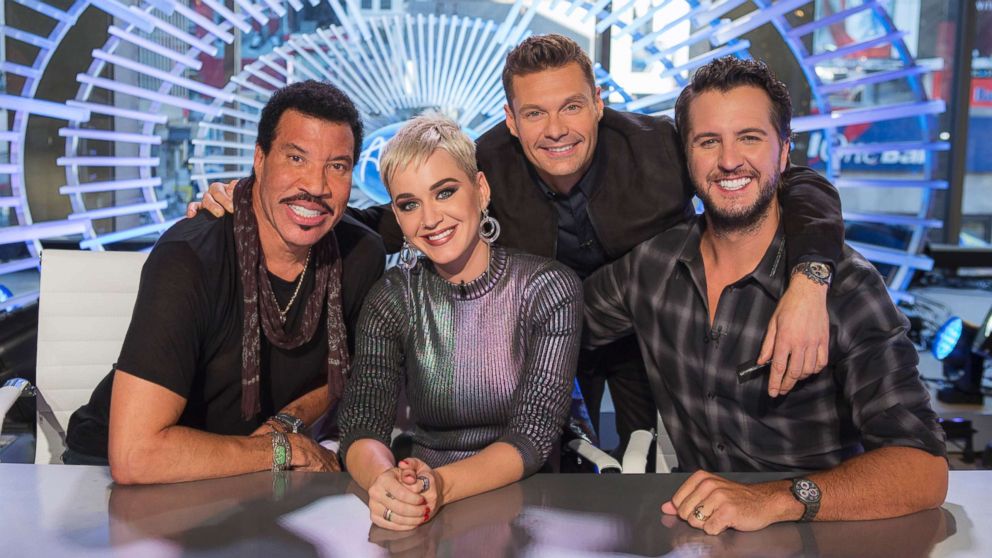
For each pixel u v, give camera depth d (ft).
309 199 5.13
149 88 15.16
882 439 4.46
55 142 15.42
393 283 5.24
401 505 3.63
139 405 4.67
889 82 21.48
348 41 14.20
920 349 16.70
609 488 4.18
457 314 5.09
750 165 5.03
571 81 5.94
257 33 14.49
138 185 14.93
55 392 6.88
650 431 6.21
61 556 3.34
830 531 3.71
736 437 5.51
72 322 6.89
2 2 14.55
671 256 5.70
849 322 4.89
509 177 6.72
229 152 15.01
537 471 4.56
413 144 4.67
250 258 5.37
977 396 13.42
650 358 5.91
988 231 24.03
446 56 14.16
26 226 13.82
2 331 12.48
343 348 5.75
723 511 3.68
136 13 13.75
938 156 22.44
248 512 3.86
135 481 4.33
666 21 15.12
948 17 21.95
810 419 5.25
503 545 3.48
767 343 4.76
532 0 13.99
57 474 4.41
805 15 20.25
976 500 4.12
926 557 3.44
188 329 5.00
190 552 3.40
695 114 5.13
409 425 6.95
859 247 17.03
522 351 5.10
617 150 6.64
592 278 6.21
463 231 4.82
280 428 5.45
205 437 4.69
